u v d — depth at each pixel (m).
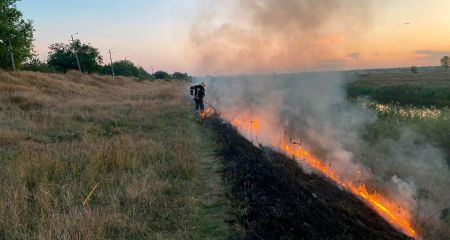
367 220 5.73
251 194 6.83
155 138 12.05
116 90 40.53
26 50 39.06
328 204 6.29
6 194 6.32
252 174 7.97
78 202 6.35
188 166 8.38
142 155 9.36
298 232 5.27
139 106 22.03
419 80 47.66
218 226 5.64
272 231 5.33
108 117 16.81
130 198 6.43
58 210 5.80
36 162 8.17
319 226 5.43
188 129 14.49
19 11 37.69
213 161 9.55
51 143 11.13
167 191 7.02
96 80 45.75
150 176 7.71
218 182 7.80
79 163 8.46
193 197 6.67
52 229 5.03
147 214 5.91
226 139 11.86
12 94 22.14
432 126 12.51
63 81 34.06
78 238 4.88
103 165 8.41
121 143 10.28
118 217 5.62
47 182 7.14
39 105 20.33
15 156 9.24
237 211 6.10
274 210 6.02
